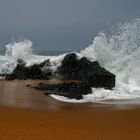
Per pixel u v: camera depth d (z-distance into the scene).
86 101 12.34
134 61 18.52
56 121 8.76
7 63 22.05
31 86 15.52
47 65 19.14
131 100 12.96
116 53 19.77
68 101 12.12
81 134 7.57
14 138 7.11
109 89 15.06
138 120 9.09
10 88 14.96
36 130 7.78
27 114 9.54
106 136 7.48
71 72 18.00
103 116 9.54
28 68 19.38
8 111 9.89
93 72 15.66
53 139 7.13
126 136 7.52
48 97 12.73
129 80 17.39
